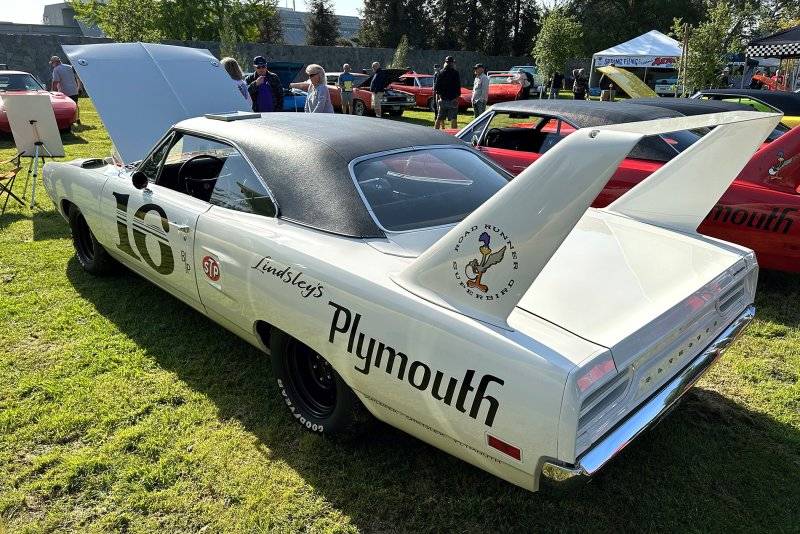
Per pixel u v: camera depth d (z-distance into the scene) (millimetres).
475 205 2746
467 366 1878
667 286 2219
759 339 3789
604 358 1756
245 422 2848
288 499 2379
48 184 4609
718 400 3102
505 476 1948
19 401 2969
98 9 32312
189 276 3119
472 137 6102
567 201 1703
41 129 6199
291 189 2666
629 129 1698
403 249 2328
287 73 18609
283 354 2715
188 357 3408
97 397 3002
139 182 3381
